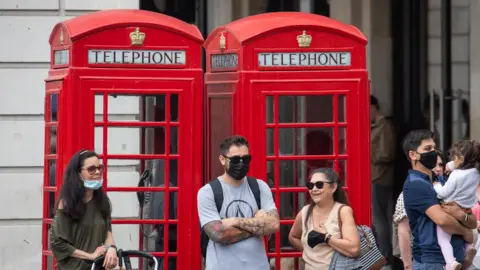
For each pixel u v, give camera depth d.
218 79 28.58
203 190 24.31
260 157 27.52
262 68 27.50
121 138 27.98
